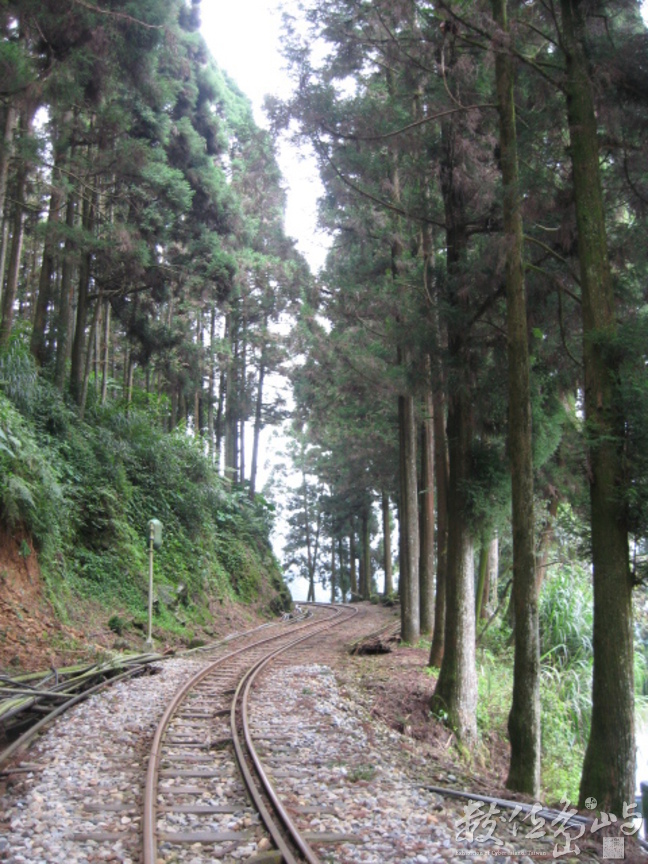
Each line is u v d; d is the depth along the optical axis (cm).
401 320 1433
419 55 1124
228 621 2256
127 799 602
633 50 894
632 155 980
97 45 1452
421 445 2295
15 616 1258
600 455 844
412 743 995
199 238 2433
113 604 1672
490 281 1122
